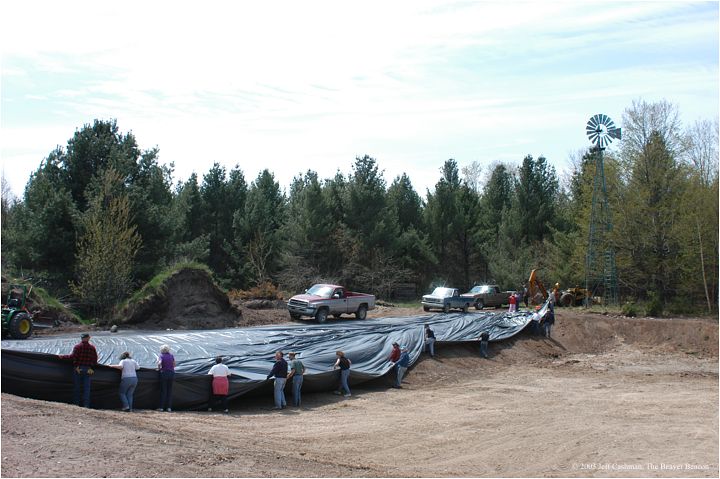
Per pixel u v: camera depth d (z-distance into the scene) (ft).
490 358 102.37
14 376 49.14
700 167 181.47
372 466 41.39
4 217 143.13
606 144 154.30
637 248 152.97
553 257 185.06
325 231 186.70
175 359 68.33
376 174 195.72
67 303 116.67
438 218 211.61
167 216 145.48
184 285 112.78
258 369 68.44
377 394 74.90
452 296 136.67
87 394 51.24
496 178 240.32
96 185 130.31
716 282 147.84
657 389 81.25
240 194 212.64
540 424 58.44
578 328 123.95
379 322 112.37
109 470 31.65
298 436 50.88
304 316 116.26
